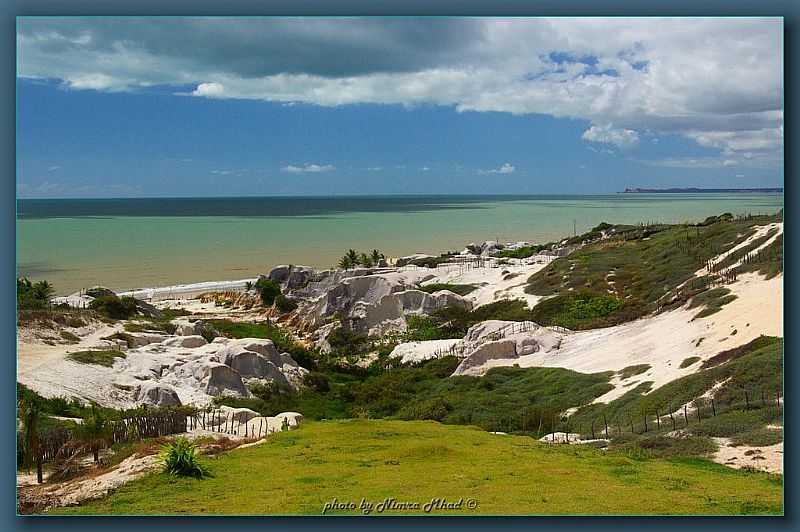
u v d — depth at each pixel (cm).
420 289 9894
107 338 6169
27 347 5381
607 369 4869
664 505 2211
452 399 5078
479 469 2680
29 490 2633
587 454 2991
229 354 5912
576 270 8694
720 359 4044
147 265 13525
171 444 3003
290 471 2684
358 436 3328
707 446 2891
